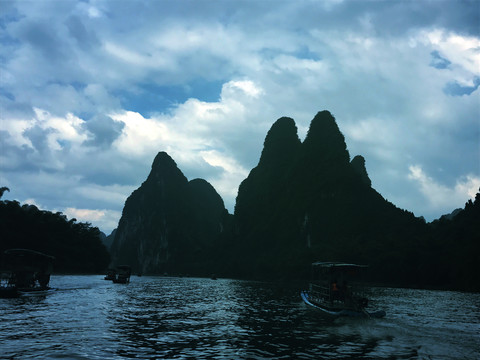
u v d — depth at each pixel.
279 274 105.38
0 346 10.88
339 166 141.38
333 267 20.17
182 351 10.80
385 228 111.94
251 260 137.50
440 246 80.06
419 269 72.69
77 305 21.67
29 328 13.89
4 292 24.50
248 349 11.25
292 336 13.43
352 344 12.16
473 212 85.81
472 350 11.52
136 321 16.30
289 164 171.75
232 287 52.78
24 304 21.42
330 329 14.94
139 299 27.48
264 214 162.12
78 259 95.06
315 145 154.38
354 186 134.00
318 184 139.88
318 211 131.38
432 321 17.86
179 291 39.56
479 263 57.34
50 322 15.37
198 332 13.91
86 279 59.91
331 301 19.86
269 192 166.75
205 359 9.96
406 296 38.78
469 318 19.44
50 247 86.25
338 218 123.88
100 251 108.62
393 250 83.94
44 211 98.50
